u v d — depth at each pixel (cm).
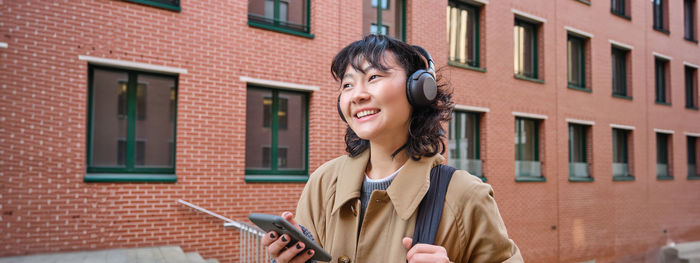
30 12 510
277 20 702
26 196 498
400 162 93
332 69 96
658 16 1439
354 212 93
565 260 1028
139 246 554
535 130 1045
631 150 1273
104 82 574
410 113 92
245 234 448
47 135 512
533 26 1061
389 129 87
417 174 88
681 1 1491
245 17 648
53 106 517
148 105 600
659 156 1401
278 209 652
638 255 1221
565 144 1066
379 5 812
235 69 635
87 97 554
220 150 615
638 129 1286
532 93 1006
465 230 85
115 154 577
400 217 85
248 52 647
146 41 575
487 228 85
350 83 89
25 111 502
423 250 76
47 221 508
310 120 702
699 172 1531
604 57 1195
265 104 683
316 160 691
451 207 86
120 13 561
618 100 1229
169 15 593
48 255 500
